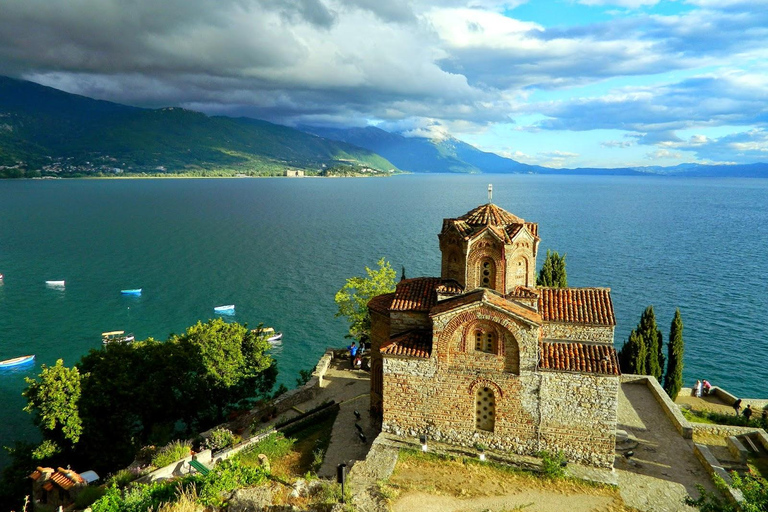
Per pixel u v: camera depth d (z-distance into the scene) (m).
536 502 27.44
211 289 104.12
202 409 45.28
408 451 32.44
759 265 115.69
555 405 31.52
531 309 33.22
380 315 38.69
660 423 37.75
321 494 25.44
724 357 67.38
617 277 105.00
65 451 39.81
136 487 28.42
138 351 43.56
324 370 51.84
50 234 166.25
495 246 33.56
